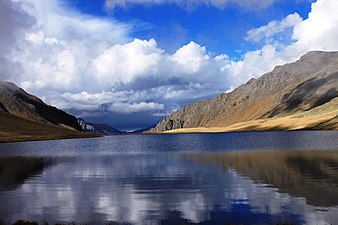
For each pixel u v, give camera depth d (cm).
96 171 4550
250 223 2069
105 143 14438
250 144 10119
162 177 3881
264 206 2444
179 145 11206
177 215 2266
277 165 4684
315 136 13825
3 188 3316
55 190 3186
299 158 5519
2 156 7669
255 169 4350
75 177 4003
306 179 3491
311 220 2088
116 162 5778
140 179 3772
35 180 3806
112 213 2338
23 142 16338
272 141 11381
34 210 2438
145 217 2231
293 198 2659
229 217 2202
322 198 2642
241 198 2708
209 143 11831
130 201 2683
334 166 4412
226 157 6156
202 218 2194
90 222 2136
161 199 2738
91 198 2809
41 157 7219
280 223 2014
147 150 9000
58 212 2378
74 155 7694
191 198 2753
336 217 2138
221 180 3566
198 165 4988
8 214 2344
